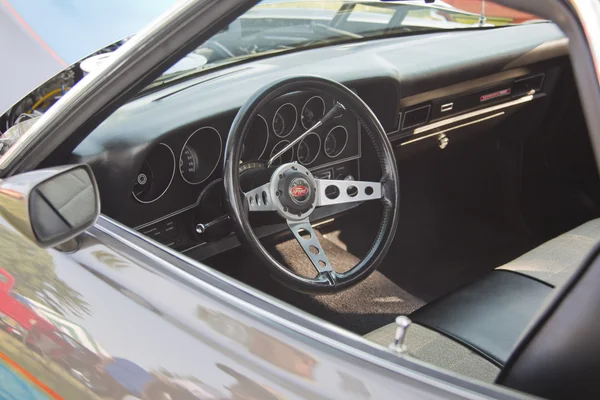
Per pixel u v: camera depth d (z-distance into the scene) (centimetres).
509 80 271
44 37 376
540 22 298
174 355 97
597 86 67
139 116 189
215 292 101
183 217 205
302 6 247
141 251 114
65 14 388
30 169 127
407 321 96
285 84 170
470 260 276
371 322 239
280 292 252
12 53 365
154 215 197
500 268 182
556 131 278
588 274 85
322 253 176
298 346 90
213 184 204
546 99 279
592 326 83
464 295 167
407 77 239
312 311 245
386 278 265
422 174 291
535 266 179
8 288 124
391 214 186
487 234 294
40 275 120
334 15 259
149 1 409
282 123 215
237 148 163
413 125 257
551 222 290
